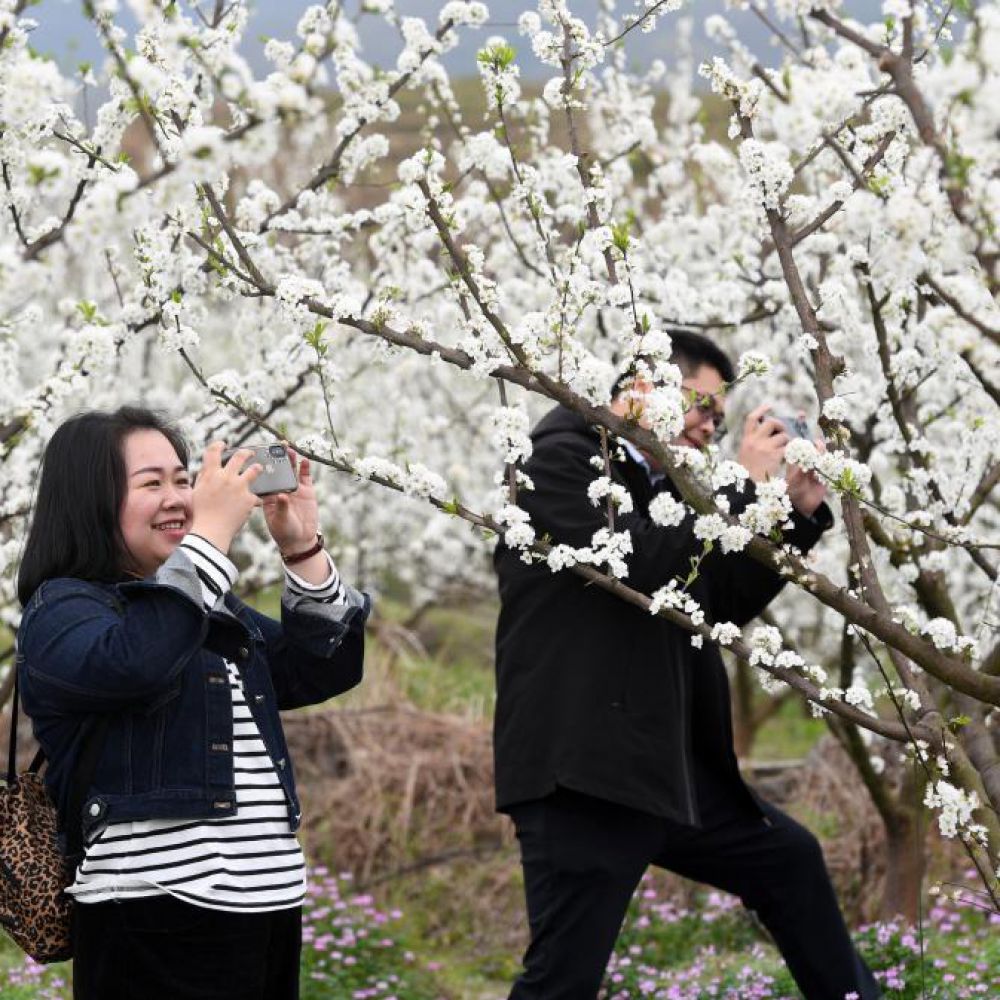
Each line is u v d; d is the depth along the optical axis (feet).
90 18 13.88
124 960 14.99
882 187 12.73
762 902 22.26
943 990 23.36
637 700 19.67
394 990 28.96
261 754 15.65
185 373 47.29
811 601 45.11
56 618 14.88
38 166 11.85
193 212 16.88
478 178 28.55
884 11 13.34
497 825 36.81
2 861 15.60
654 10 17.53
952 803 15.43
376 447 29.84
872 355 21.47
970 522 22.62
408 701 41.96
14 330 19.93
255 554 36.14
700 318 26.73
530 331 15.71
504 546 20.70
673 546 18.57
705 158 22.62
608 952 19.72
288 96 11.67
